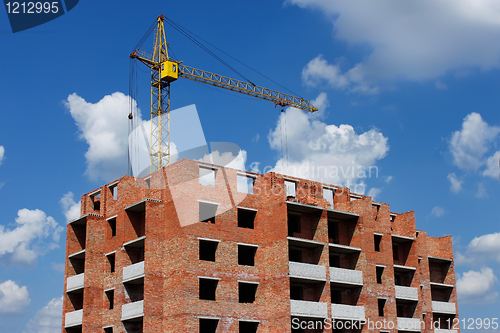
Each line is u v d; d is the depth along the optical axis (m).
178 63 102.69
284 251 58.56
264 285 59.44
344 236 65.81
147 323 54.16
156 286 55.88
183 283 54.25
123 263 58.94
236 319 56.44
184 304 53.66
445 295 79.00
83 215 63.75
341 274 61.75
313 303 58.91
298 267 58.94
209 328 58.00
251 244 59.91
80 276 61.88
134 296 58.47
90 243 61.69
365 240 65.12
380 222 68.44
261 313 58.34
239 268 58.31
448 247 79.56
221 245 57.81
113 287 59.19
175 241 56.34
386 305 65.25
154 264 56.47
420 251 74.75
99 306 60.25
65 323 62.12
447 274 79.19
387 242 67.88
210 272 56.19
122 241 59.50
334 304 60.50
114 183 63.34
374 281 64.31
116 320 57.47
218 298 55.97
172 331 53.97
